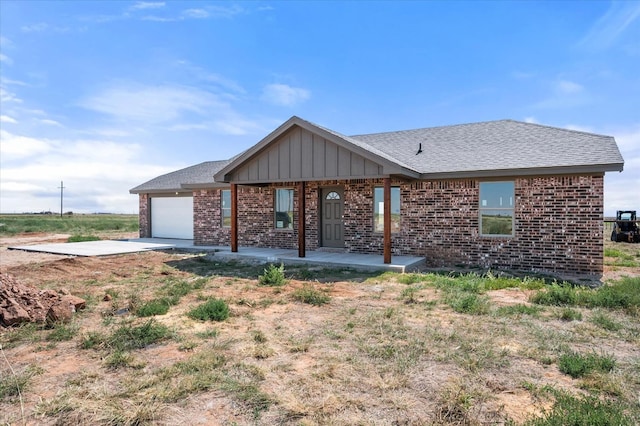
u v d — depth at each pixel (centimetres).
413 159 1218
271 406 313
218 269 1069
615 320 559
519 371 382
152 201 2034
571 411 285
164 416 298
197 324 549
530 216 1014
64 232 2691
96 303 672
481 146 1197
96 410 303
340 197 1328
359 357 421
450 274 952
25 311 543
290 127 1095
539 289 758
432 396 329
